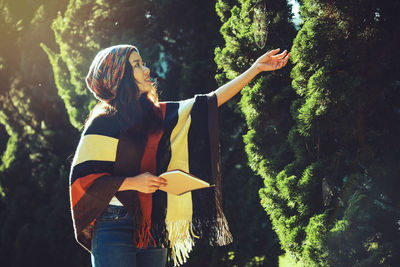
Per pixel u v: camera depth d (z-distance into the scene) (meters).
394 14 3.60
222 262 7.22
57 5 9.15
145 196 2.08
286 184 3.69
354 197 3.60
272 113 4.13
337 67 3.63
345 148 3.82
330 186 3.76
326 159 3.78
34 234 9.20
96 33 7.66
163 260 2.16
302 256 3.59
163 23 7.89
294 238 3.62
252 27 3.95
